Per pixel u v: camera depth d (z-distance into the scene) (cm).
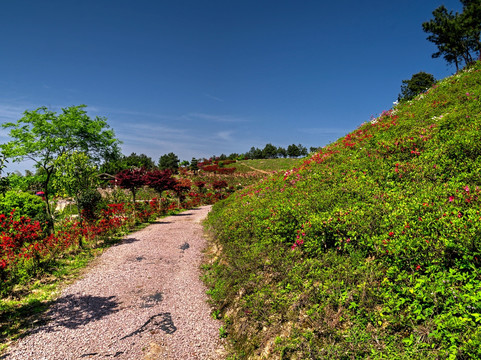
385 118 1398
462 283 340
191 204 2791
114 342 476
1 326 519
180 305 621
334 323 376
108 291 684
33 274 767
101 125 1780
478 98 982
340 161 1038
